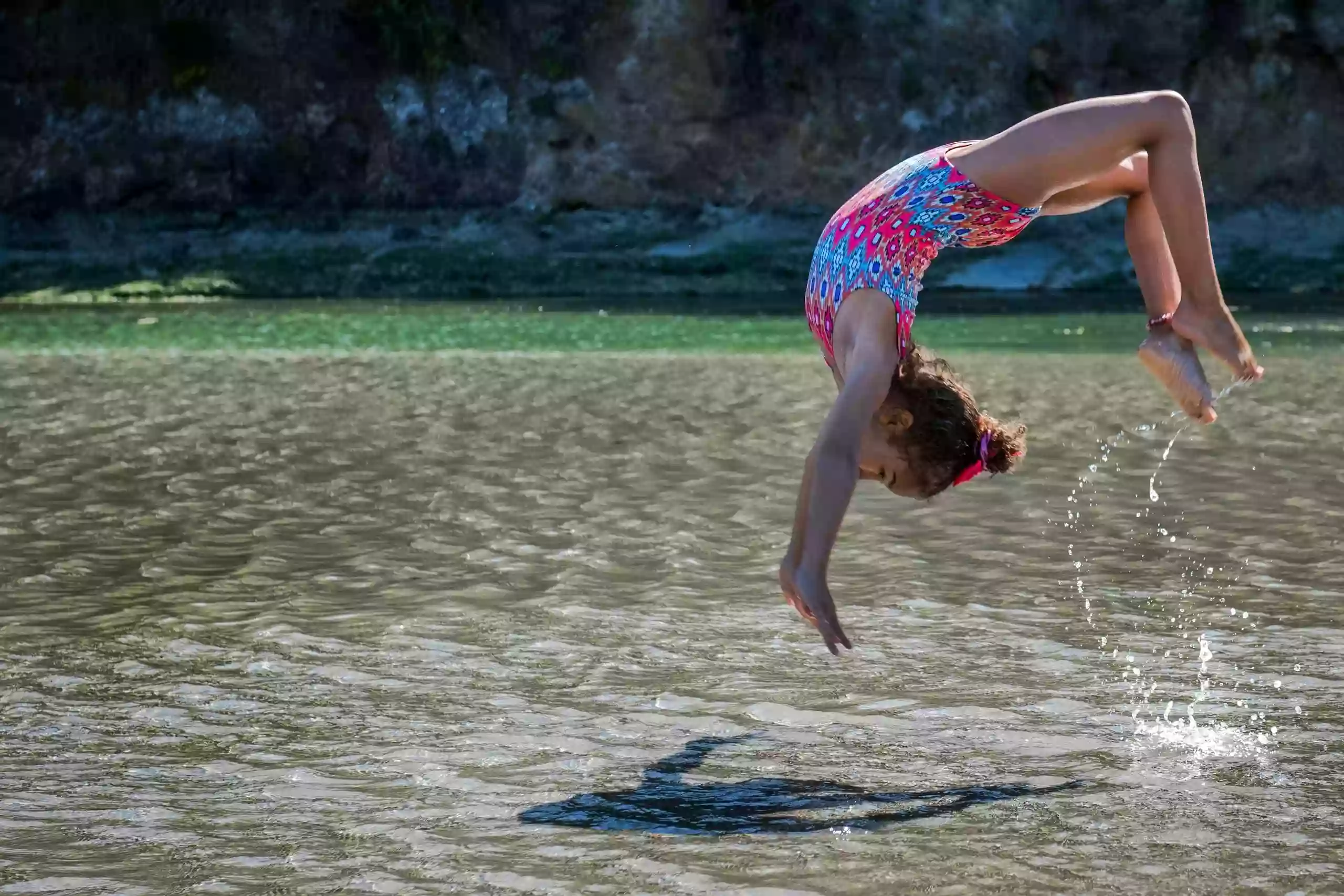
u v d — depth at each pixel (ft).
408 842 18.10
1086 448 52.54
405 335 102.58
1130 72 155.02
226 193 150.00
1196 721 22.88
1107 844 17.90
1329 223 153.17
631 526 38.86
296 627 28.73
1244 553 35.17
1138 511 40.65
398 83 152.46
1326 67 152.76
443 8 152.05
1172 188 20.10
